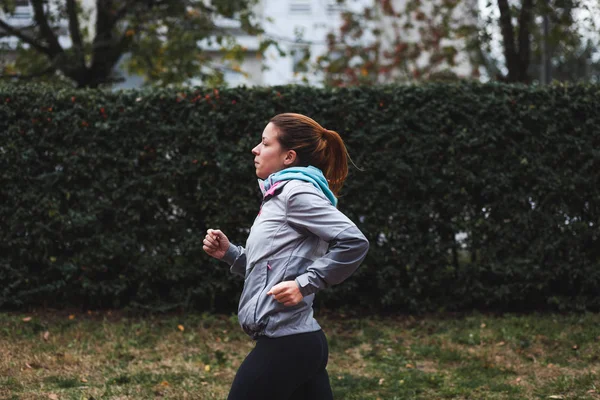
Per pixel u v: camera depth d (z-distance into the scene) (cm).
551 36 1091
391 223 708
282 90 705
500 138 705
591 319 686
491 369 552
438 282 718
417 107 705
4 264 705
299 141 288
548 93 703
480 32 1072
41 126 695
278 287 252
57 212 694
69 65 1062
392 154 700
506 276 713
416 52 1702
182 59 1179
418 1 1759
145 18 1117
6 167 694
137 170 705
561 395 486
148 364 560
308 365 264
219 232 305
